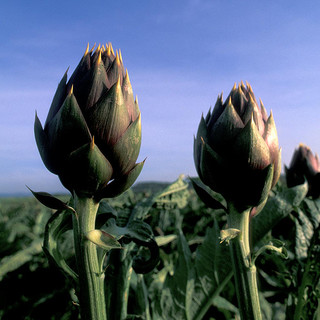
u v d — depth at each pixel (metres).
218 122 0.31
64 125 0.26
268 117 0.31
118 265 0.40
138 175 0.28
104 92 0.27
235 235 0.30
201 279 0.42
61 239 0.66
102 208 0.33
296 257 0.46
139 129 0.27
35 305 0.48
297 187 0.45
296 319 0.42
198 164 0.32
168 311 0.41
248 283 0.30
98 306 0.27
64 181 0.27
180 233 0.44
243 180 0.30
